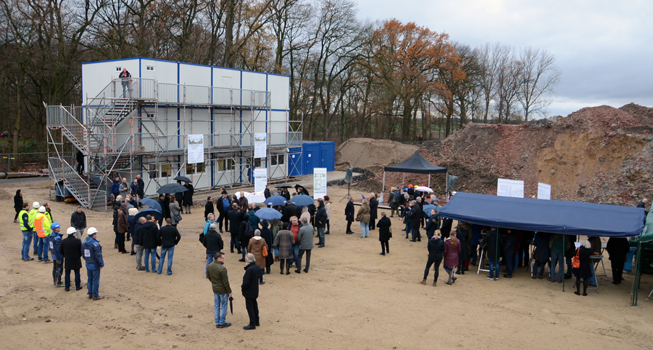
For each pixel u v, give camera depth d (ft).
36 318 32.63
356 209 90.48
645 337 32.24
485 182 106.52
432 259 43.70
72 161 91.25
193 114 95.91
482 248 51.24
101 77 88.69
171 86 89.51
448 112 190.80
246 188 105.50
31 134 157.69
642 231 42.29
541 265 47.42
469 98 215.92
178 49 142.20
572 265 44.29
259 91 106.32
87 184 78.84
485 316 35.96
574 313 37.27
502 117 226.17
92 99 80.89
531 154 109.40
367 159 155.53
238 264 49.34
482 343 30.48
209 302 37.58
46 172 123.13
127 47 130.31
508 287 44.45
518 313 36.91
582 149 97.30
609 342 31.19
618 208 47.67
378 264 51.93
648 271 48.44
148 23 126.62
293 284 43.32
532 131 114.73
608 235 42.78
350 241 63.82
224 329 31.76
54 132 122.93
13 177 114.93
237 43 137.39
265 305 37.11
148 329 31.27
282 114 119.65
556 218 46.88
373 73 177.47
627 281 47.39
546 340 31.27
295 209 57.88
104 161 79.92
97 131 82.53
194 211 82.33
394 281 45.52
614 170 89.97
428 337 31.30
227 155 104.88
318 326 32.81
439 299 40.04
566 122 105.40
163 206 66.44
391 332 32.04
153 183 88.48
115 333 30.32
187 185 79.82
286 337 30.58
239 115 106.93
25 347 27.48
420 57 173.68
